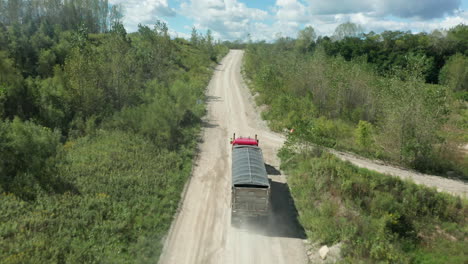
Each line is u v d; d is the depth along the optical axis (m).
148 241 15.16
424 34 94.94
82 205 16.47
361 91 40.28
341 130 32.97
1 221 14.35
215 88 57.78
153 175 21.12
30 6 93.50
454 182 22.72
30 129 20.58
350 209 17.59
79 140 25.12
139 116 28.84
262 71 52.56
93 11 102.38
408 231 15.77
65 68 30.12
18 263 11.98
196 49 99.88
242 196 16.67
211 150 28.56
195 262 14.48
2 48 39.88
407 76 27.08
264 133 34.25
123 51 38.16
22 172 18.17
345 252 14.66
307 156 25.03
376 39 96.44
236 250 15.42
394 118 26.52
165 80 45.97
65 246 13.60
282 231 17.09
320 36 116.44
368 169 22.77
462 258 13.78
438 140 26.48
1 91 25.56
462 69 64.62
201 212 18.59
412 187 18.31
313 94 41.81
